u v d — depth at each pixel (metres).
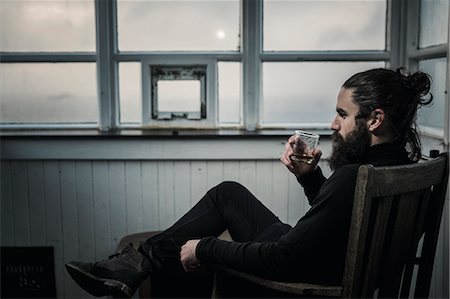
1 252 2.85
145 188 2.80
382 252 1.57
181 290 2.49
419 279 1.77
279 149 2.73
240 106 2.92
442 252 2.26
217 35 2.90
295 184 2.78
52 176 2.80
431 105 2.48
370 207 1.44
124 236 2.82
